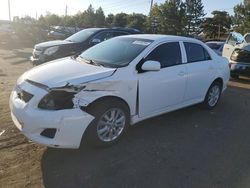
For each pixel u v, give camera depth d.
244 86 10.25
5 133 4.84
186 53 5.86
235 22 42.53
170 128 5.48
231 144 4.96
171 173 3.96
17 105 4.16
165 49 5.42
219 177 3.93
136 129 5.32
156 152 4.51
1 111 5.86
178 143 4.87
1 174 3.72
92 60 5.06
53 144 3.94
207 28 66.81
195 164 4.23
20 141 4.59
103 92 4.27
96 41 10.01
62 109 3.93
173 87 5.46
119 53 5.12
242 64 11.28
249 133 5.50
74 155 4.26
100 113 4.25
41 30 31.98
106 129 4.43
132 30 11.27
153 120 5.82
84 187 3.56
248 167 4.22
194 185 3.72
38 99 3.98
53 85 4.01
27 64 13.17
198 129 5.53
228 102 7.63
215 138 5.17
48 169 3.88
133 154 4.40
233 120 6.17
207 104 6.65
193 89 6.02
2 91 7.55
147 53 5.05
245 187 3.74
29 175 3.73
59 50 9.42
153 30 55.50
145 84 4.88
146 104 5.01
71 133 3.99
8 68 11.74
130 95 4.66
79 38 10.14
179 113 6.38
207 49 6.50
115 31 10.69
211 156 4.50
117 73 4.52
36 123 3.92
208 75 6.35
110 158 4.24
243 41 12.08
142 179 3.79
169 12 52.50
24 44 26.72
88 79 4.20
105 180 3.72
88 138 4.25
